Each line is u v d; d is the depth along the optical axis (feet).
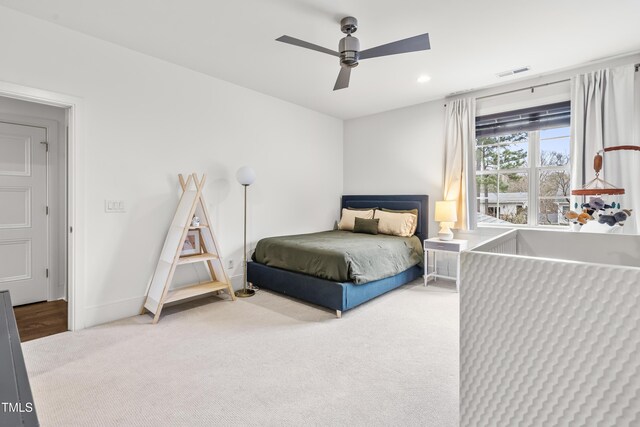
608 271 1.72
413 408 5.85
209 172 12.50
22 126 11.39
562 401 1.89
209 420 5.54
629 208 10.37
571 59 11.00
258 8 8.11
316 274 11.02
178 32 9.29
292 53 10.55
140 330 9.23
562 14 8.36
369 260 11.26
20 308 11.18
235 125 13.37
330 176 18.29
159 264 10.79
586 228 9.39
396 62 11.18
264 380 6.74
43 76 8.67
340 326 9.57
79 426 5.37
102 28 9.11
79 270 9.32
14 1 7.86
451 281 14.87
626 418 1.71
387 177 17.20
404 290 13.35
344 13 8.29
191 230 11.93
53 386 6.49
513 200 13.67
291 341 8.55
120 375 6.90
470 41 9.74
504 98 13.38
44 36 8.68
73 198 9.21
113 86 9.95
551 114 12.36
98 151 9.68
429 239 14.17
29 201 11.57
